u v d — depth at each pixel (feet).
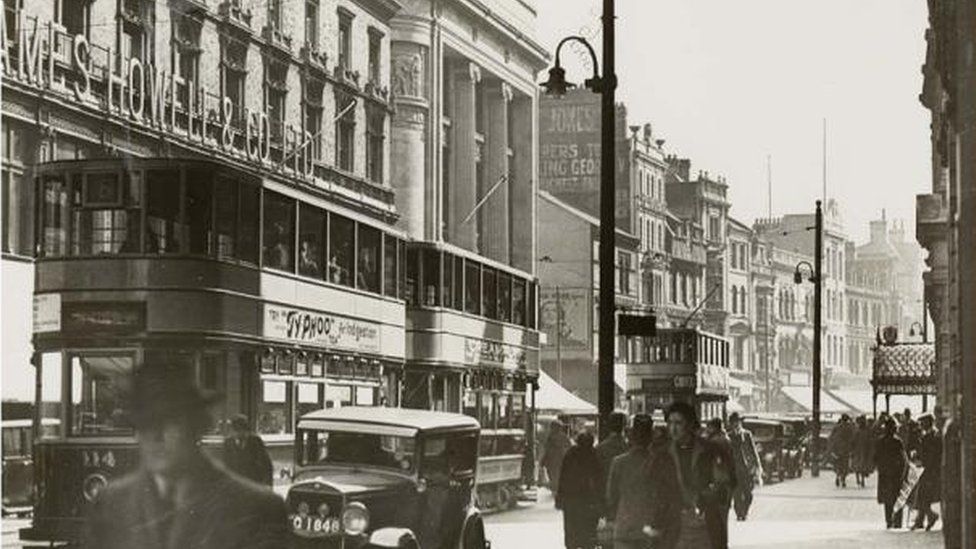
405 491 49.08
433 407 97.35
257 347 65.10
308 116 163.12
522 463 112.98
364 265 81.41
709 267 346.54
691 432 44.52
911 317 523.29
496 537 79.25
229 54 142.92
